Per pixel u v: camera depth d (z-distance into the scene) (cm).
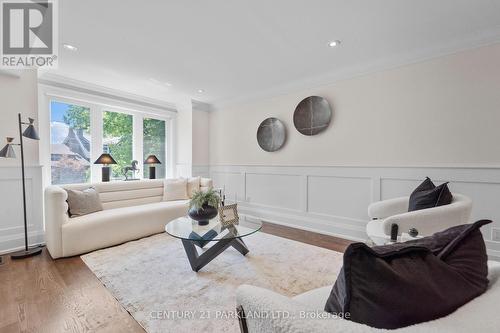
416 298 55
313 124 342
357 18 203
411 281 56
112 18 202
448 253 71
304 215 357
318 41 242
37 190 284
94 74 329
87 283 195
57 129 346
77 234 248
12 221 267
